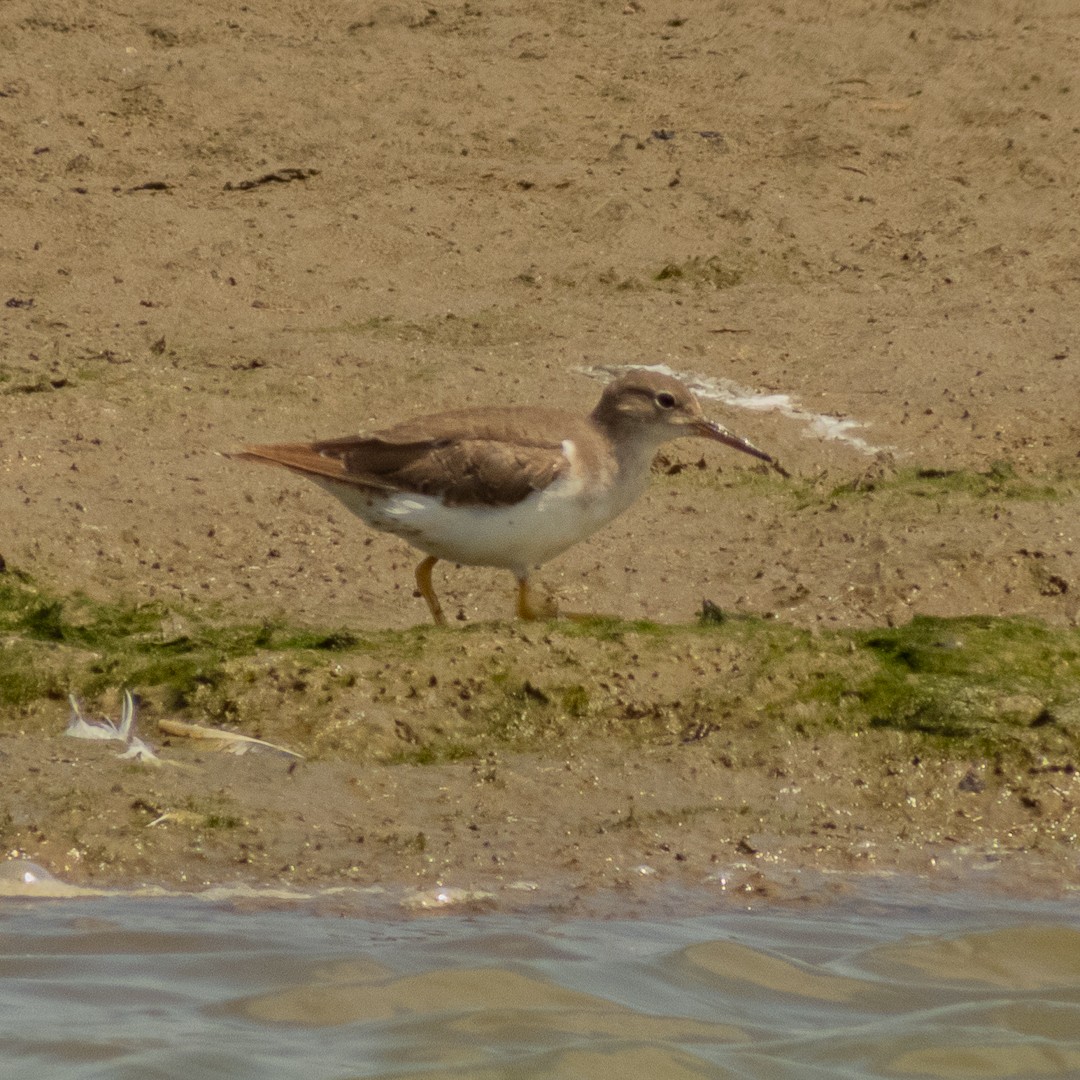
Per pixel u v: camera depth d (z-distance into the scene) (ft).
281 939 30.58
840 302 59.06
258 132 67.77
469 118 69.56
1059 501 46.93
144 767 35.19
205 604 41.63
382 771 35.78
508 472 38.04
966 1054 27.76
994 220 64.69
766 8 79.05
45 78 70.08
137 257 59.62
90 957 29.86
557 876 33.24
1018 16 78.79
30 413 48.65
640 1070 26.84
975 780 36.37
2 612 40.14
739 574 44.01
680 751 36.78
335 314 57.31
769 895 33.12
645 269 60.95
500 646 38.22
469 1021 28.09
